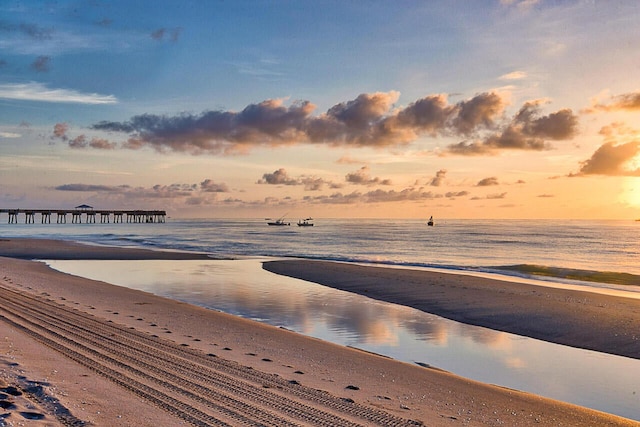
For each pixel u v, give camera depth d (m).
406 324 22.88
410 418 9.69
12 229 152.00
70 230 145.62
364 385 12.40
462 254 70.94
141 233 127.19
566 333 21.41
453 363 16.92
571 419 11.19
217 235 121.62
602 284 38.09
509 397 12.65
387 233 146.62
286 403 9.60
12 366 9.91
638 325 22.55
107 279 36.78
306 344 17.33
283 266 46.00
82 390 8.87
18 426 6.57
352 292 31.73
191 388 9.96
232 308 25.83
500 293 30.97
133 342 14.42
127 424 7.36
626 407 13.02
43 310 19.16
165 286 33.50
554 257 67.94
